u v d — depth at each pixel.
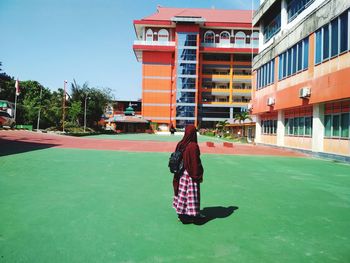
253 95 29.62
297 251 3.87
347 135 15.20
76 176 8.70
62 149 16.77
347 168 12.77
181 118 70.56
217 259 3.57
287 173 10.98
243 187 8.03
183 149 4.76
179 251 3.76
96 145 21.17
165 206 5.81
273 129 25.58
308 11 19.75
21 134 26.55
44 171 9.30
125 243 3.96
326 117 17.28
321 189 8.07
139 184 7.86
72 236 4.14
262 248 3.93
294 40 20.23
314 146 17.88
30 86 61.91
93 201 5.99
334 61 15.59
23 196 6.18
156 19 72.25
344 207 6.18
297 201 6.60
